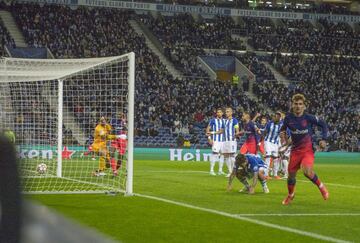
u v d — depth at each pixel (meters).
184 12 90.56
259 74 81.81
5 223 1.48
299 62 86.25
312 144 19.67
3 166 1.52
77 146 41.72
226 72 83.19
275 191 24.97
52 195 21.45
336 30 95.38
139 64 75.38
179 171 39.00
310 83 82.38
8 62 26.41
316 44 92.00
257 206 19.28
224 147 35.00
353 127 73.62
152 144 63.50
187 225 14.59
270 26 94.94
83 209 17.41
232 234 13.30
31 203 1.63
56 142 34.62
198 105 70.75
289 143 20.28
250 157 23.59
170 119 67.62
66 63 25.12
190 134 65.75
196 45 86.12
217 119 35.81
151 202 19.59
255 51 89.25
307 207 19.33
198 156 57.03
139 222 14.98
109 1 85.12
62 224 1.61
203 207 18.69
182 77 77.75
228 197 22.02
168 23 88.19
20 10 79.44
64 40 76.50
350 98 80.00
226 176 34.44
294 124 19.47
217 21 92.06
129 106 21.70
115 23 82.50
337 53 91.88
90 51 76.00
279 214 17.33
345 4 107.25
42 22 78.38
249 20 93.75
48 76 29.39
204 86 75.12
